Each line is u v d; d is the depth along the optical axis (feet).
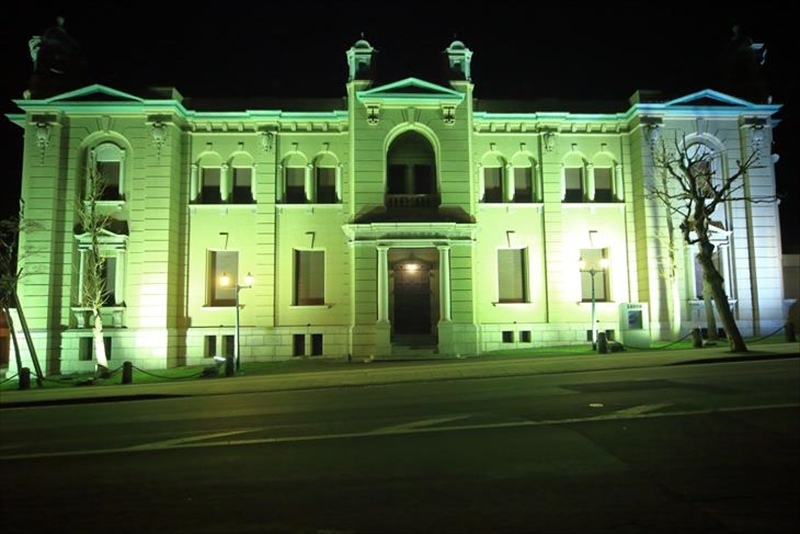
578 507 24.07
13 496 28.27
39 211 102.06
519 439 36.11
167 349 101.45
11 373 101.60
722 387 52.29
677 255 108.27
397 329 110.11
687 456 31.24
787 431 35.88
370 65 108.68
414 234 102.32
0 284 94.73
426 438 37.45
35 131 103.19
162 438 41.50
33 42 109.19
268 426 44.32
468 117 107.24
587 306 110.01
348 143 109.09
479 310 108.88
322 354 106.42
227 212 108.37
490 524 22.47
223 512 24.77
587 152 113.09
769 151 111.65
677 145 99.96
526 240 110.93
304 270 109.40
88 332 101.45
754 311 108.99
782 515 22.80
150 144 104.47
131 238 103.09
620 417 41.52
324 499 26.02
